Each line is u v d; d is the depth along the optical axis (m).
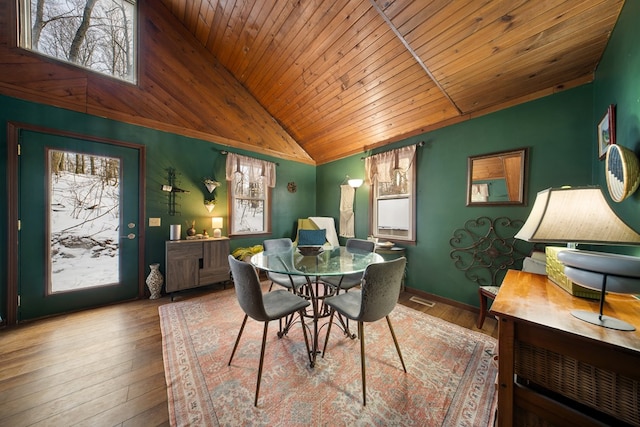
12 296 2.15
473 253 2.54
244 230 3.84
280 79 3.31
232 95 3.73
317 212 4.72
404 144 3.24
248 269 1.33
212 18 2.98
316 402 1.29
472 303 2.55
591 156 1.87
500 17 1.62
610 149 1.31
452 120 2.71
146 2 2.99
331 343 1.88
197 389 1.37
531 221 1.10
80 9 2.62
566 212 0.97
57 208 2.39
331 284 2.16
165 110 3.07
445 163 2.79
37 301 2.27
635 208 1.17
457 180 2.68
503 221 2.34
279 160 4.24
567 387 0.76
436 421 1.18
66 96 2.43
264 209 4.10
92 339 1.92
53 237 2.37
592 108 1.86
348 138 3.81
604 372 0.70
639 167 1.13
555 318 0.80
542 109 2.11
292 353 1.74
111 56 2.79
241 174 3.64
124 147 2.77
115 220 2.70
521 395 0.83
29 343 1.85
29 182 2.25
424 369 1.56
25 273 2.22
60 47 2.48
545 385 0.80
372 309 1.36
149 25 3.00
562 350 0.75
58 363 1.61
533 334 0.80
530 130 2.18
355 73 2.68
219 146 3.56
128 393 1.35
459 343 1.88
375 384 1.43
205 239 3.05
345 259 2.04
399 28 1.95
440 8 1.69
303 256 2.17
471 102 2.43
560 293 1.06
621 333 0.69
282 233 4.28
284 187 4.31
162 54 3.09
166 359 1.66
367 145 3.77
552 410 0.78
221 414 1.21
